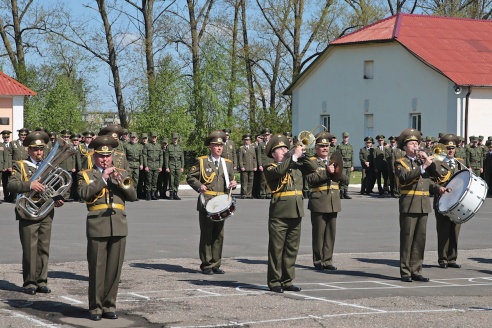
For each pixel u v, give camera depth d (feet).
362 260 53.06
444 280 45.88
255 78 195.62
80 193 35.22
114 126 47.67
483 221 78.38
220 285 43.14
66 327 33.32
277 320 34.40
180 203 95.20
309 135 41.01
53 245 57.26
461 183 47.67
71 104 166.91
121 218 35.55
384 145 112.68
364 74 164.66
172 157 101.09
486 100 150.00
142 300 38.68
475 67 152.15
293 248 41.68
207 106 159.33
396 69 158.51
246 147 104.53
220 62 160.86
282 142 42.11
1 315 35.29
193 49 168.55
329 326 33.32
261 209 87.61
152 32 167.84
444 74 147.64
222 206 45.93
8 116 147.43
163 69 155.94
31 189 39.27
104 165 35.96
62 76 168.76
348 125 167.84
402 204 45.60
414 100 155.02
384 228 71.31
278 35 189.88
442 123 150.10
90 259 35.24
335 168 47.44
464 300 39.34
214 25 173.58
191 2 169.27
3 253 53.47
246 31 189.37
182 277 45.62
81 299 38.99
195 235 64.34
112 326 33.55
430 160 44.75
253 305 37.58
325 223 49.62
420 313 36.06
